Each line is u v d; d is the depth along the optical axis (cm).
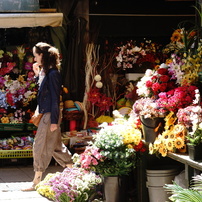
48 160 848
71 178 732
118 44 1270
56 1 1223
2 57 1161
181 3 1278
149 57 1229
